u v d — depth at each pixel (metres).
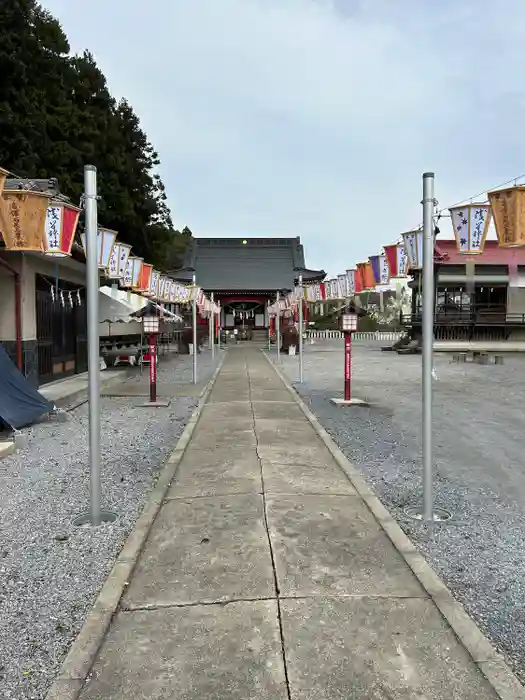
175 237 46.41
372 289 8.55
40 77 19.34
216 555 3.66
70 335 13.58
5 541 4.03
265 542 3.87
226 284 46.72
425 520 4.47
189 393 11.70
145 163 28.72
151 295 11.00
